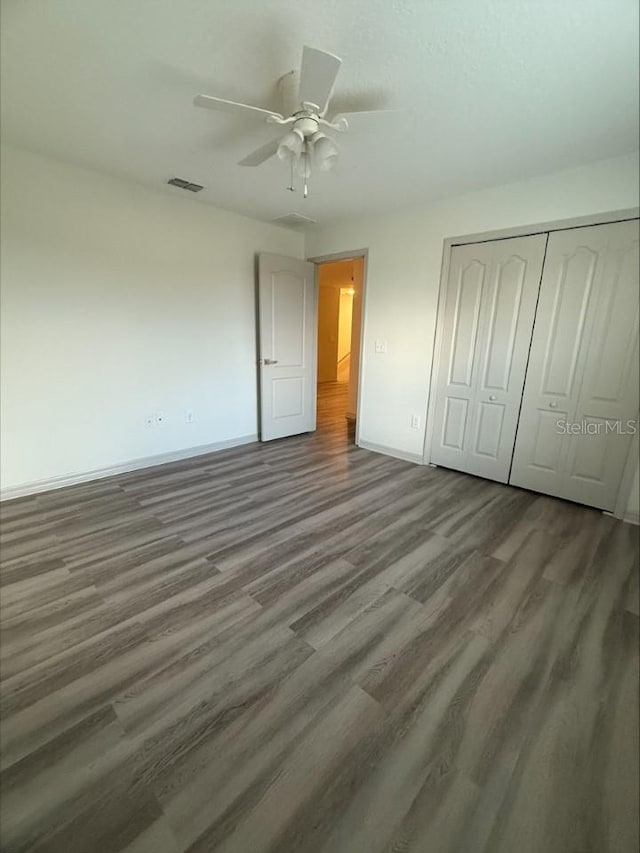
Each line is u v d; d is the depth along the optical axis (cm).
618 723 128
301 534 247
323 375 934
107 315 316
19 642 158
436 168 266
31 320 279
